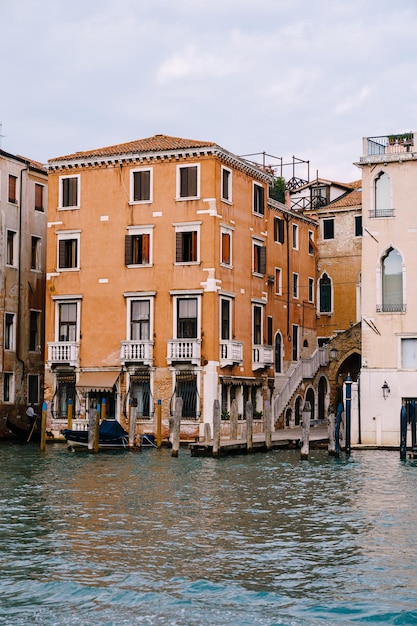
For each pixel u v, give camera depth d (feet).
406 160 114.01
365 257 115.55
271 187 173.58
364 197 116.16
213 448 105.91
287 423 140.87
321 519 63.87
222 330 127.75
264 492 77.20
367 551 53.52
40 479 85.87
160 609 42.50
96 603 43.27
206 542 55.88
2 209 135.74
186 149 125.70
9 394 137.59
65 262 132.36
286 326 150.71
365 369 114.11
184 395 125.08
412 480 85.10
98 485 81.56
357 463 99.30
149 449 117.60
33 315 142.72
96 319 129.80
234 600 43.83
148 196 128.26
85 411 128.77
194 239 126.11
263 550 53.67
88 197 131.44
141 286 127.75
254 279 137.39
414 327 112.78
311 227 162.91
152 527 60.70
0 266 135.44
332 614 42.04
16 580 46.75
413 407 105.29
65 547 54.24
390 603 43.52
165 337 126.21
